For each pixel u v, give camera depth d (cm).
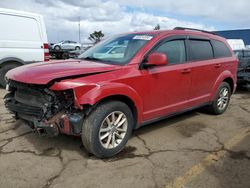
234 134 491
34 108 365
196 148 424
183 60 493
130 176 336
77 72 359
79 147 413
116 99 392
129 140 448
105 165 362
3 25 824
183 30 514
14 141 430
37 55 893
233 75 631
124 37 484
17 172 340
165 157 390
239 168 361
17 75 380
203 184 322
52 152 396
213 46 576
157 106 449
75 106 344
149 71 423
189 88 505
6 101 417
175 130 504
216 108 598
